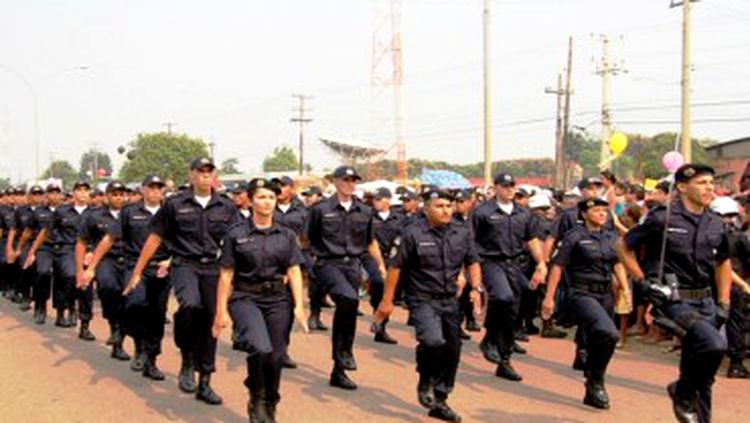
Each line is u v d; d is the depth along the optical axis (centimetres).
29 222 1294
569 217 999
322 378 837
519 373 862
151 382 813
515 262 895
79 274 963
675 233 569
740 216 934
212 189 759
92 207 1121
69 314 1170
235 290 641
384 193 1266
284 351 644
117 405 723
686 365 565
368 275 1048
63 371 865
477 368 889
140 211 873
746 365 911
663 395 764
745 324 847
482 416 687
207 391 733
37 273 1166
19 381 817
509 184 895
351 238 860
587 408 714
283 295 645
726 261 584
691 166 574
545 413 696
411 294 680
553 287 749
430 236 669
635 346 1024
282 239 640
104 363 907
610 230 746
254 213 640
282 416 687
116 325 934
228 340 1047
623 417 684
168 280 833
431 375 683
